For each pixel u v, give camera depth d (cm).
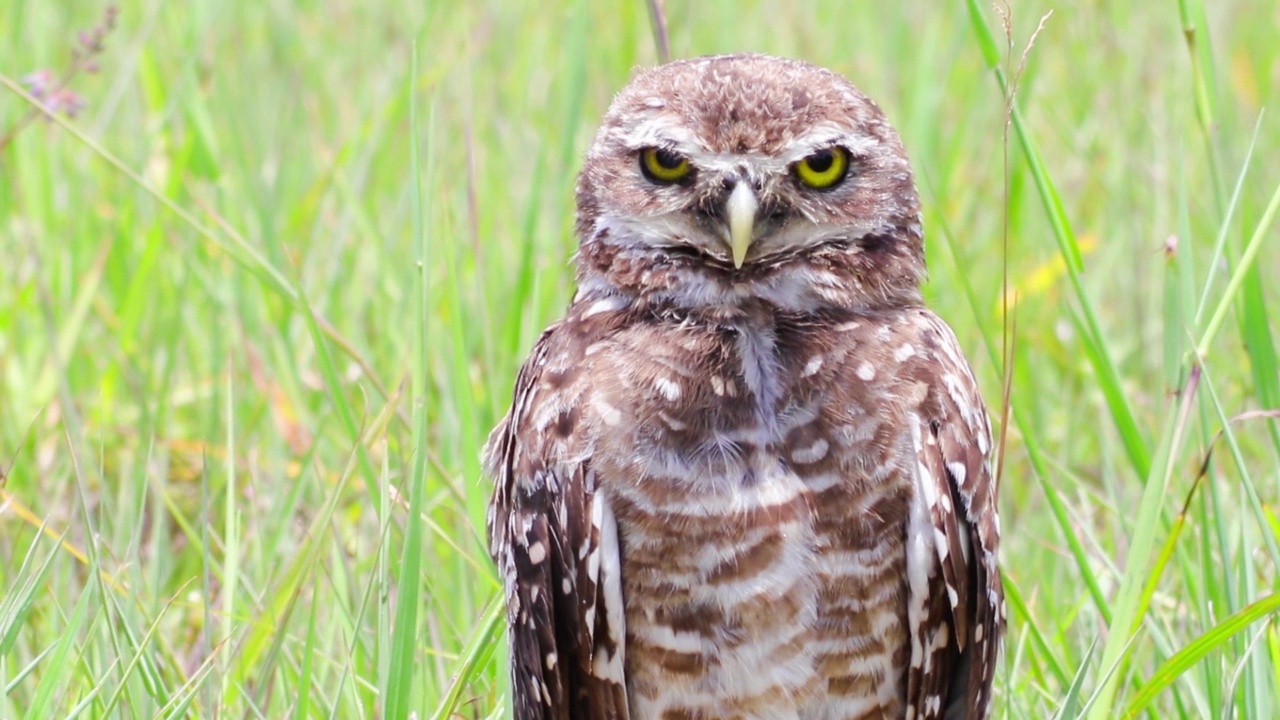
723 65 880
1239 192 864
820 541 812
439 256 1347
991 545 855
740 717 828
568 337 865
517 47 1842
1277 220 1515
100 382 1264
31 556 883
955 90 1819
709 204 843
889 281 865
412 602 796
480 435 1102
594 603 825
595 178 879
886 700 843
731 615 816
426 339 827
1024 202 1550
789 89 856
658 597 821
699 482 810
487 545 953
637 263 861
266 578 982
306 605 1005
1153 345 1339
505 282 1339
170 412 1264
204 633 909
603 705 842
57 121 1049
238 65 1756
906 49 1847
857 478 812
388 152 1573
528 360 890
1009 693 892
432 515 1077
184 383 1333
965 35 1817
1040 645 893
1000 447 845
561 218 1345
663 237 855
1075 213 1558
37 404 1238
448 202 1373
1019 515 1166
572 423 832
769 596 813
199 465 1195
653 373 823
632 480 816
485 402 1116
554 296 1311
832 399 816
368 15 1939
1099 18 1836
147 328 1366
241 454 1171
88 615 945
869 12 1956
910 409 823
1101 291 1414
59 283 1350
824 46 1873
